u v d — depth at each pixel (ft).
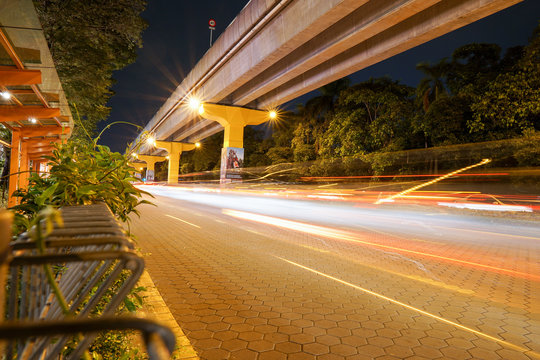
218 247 25.11
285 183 107.76
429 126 63.98
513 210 47.09
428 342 10.70
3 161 28.68
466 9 42.47
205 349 9.98
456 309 13.53
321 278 17.56
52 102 20.67
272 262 20.83
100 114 56.95
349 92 81.61
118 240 2.76
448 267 20.35
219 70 89.04
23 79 16.28
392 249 25.57
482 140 57.93
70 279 3.61
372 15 48.91
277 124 126.62
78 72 41.14
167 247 24.49
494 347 10.44
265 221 42.39
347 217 47.80
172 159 193.36
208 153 198.70
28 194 6.20
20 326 1.22
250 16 66.74
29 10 12.12
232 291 15.19
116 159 7.43
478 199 54.13
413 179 72.74
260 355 9.71
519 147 51.93
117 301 2.64
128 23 38.40
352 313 12.96
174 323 11.23
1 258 1.19
